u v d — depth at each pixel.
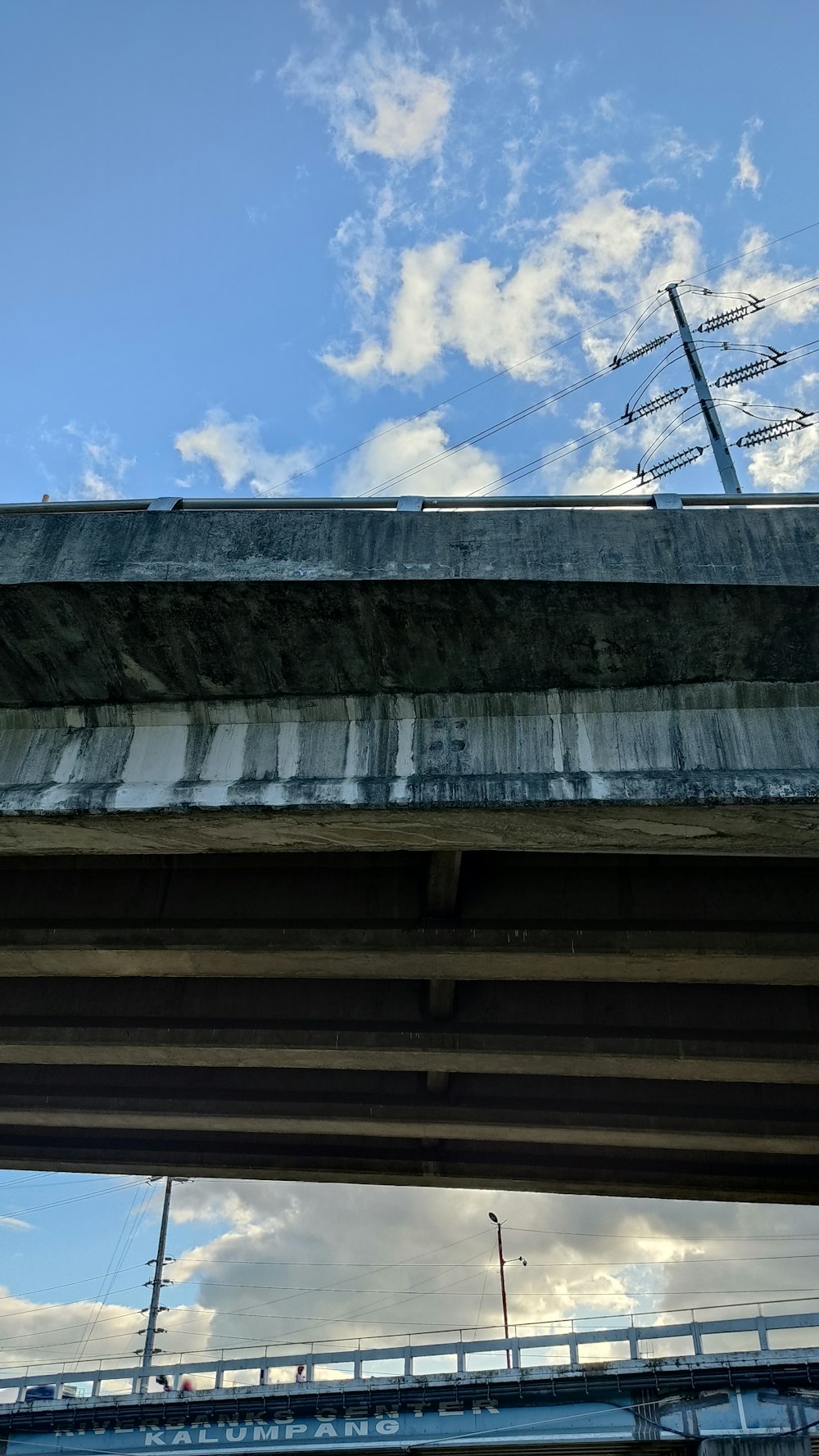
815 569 9.25
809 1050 14.50
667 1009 14.88
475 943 13.02
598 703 9.91
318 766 10.00
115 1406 24.34
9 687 10.61
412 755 9.90
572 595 9.34
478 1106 17.11
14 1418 24.69
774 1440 19.95
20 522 10.25
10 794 10.22
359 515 9.92
